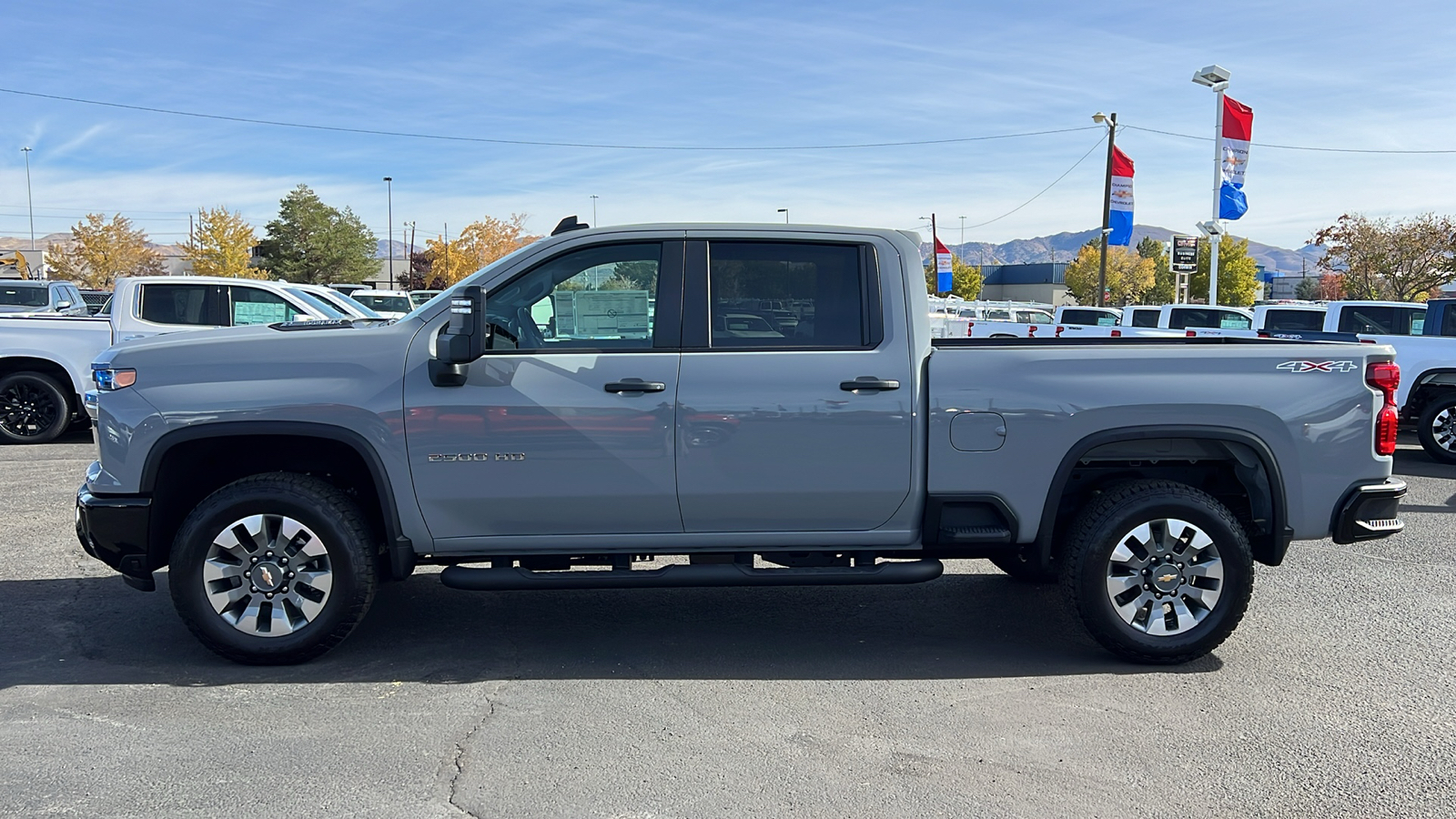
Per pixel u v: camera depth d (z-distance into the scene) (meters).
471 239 79.75
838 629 5.41
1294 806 3.47
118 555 4.61
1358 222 39.44
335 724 4.09
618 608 5.75
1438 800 3.52
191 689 4.46
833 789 3.57
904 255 4.74
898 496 4.71
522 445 4.56
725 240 4.71
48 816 3.33
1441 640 5.26
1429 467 11.55
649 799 3.48
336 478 5.05
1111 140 35.38
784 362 4.62
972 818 3.37
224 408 4.53
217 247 68.56
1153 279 88.19
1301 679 4.69
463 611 5.67
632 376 4.57
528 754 3.83
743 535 4.76
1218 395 4.69
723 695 4.45
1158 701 4.41
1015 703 4.38
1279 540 4.80
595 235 4.69
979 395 4.67
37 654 4.88
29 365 11.70
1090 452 4.88
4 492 8.88
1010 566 6.30
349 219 80.25
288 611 4.67
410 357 4.60
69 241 85.31
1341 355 4.78
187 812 3.37
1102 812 3.42
